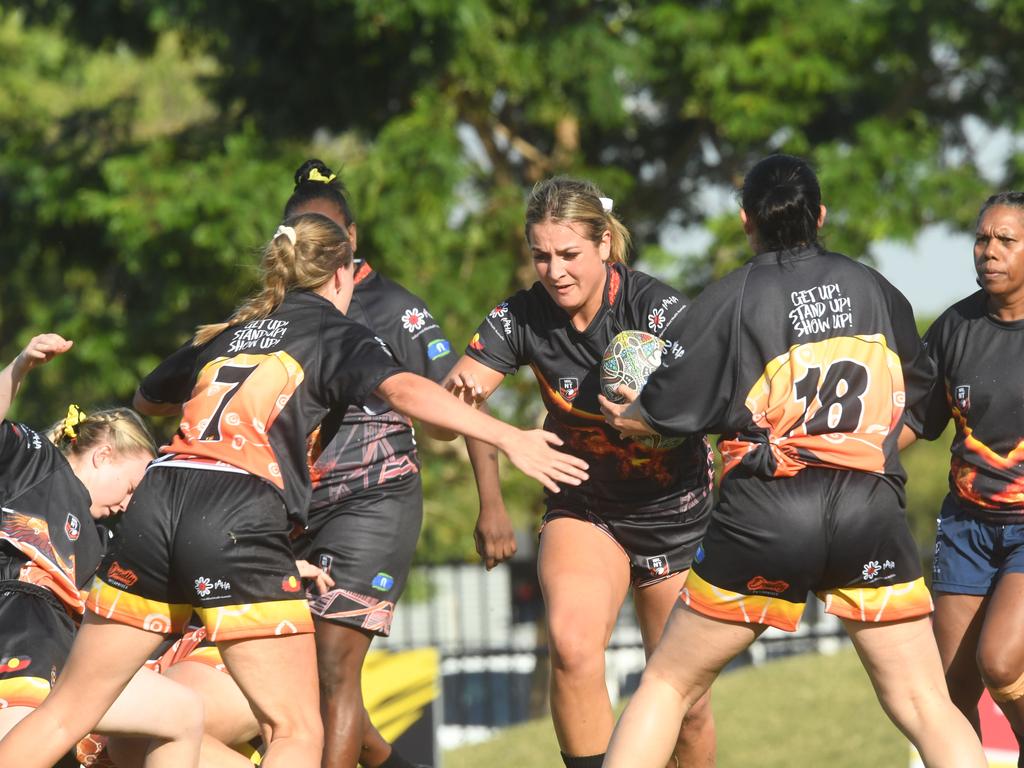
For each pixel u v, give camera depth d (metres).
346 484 18.23
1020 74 56.78
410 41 50.16
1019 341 17.56
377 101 53.03
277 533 14.37
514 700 64.44
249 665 14.30
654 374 14.82
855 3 53.53
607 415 15.54
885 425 14.34
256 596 14.17
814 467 14.15
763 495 14.17
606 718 16.50
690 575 14.86
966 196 54.44
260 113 53.88
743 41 54.31
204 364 15.03
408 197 49.44
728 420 14.50
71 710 14.42
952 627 17.94
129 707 14.96
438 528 54.66
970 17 54.09
